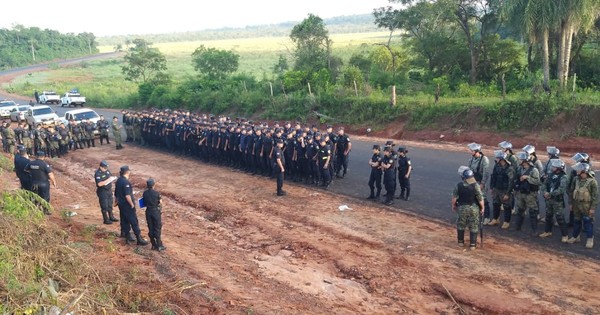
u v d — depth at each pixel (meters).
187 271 10.05
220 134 21.86
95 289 8.21
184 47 160.75
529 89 25.09
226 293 9.03
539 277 9.35
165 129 25.80
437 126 24.55
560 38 23.27
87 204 16.27
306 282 9.80
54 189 18.47
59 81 85.06
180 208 15.73
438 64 35.56
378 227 12.66
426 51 35.34
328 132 18.14
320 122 30.61
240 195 16.69
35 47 125.62
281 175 16.22
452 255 10.60
